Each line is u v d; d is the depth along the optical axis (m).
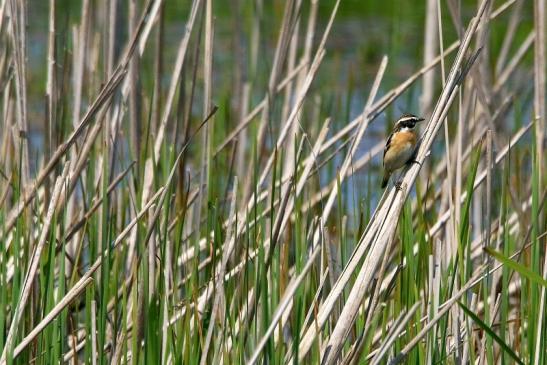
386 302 9.77
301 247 9.97
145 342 9.35
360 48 26.58
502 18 32.53
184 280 11.21
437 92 19.80
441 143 17.52
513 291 13.03
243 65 17.47
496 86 15.89
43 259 10.17
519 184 13.81
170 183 10.13
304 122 17.59
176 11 34.31
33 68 27.80
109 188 11.52
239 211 13.33
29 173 12.14
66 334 10.83
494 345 10.61
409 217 9.52
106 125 13.18
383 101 12.20
